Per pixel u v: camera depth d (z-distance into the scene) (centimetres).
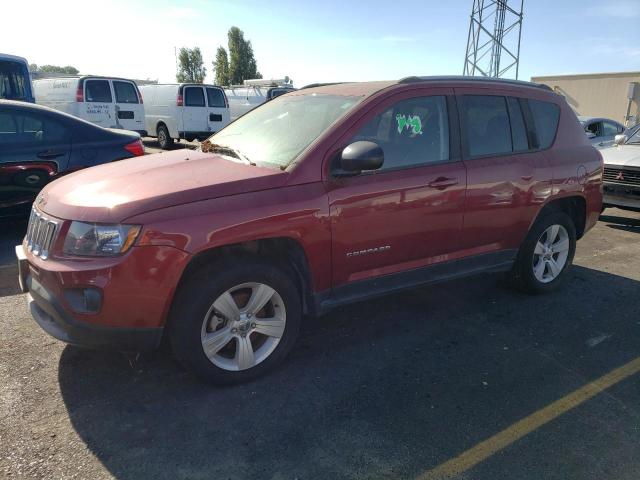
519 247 448
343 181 331
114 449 257
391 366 346
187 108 1597
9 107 558
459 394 314
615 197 762
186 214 281
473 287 499
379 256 356
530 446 267
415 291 485
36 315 309
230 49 6116
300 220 311
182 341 294
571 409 301
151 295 277
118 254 271
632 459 260
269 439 267
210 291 292
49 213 299
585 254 630
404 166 361
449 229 386
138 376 322
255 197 300
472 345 379
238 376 315
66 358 340
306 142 337
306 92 425
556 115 470
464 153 394
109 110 1347
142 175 322
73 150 593
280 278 317
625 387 327
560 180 453
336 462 252
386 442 267
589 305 462
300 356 357
